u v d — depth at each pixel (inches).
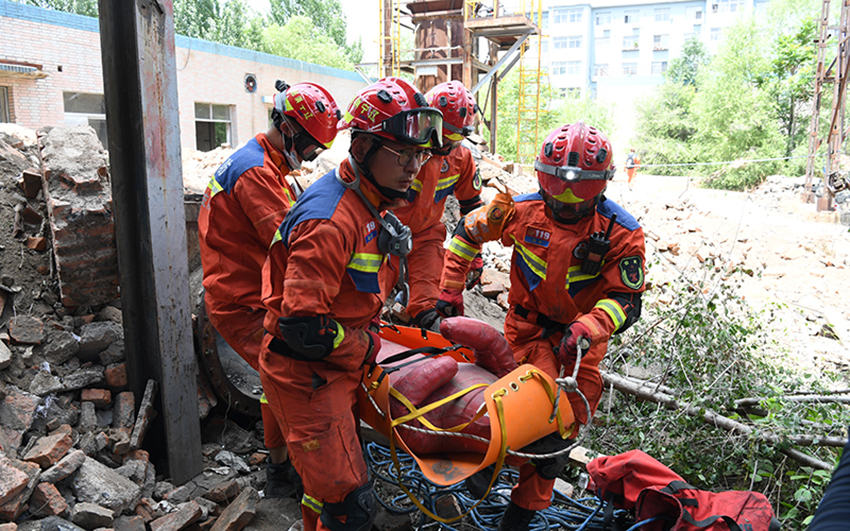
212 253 118.0
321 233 81.0
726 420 139.3
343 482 88.4
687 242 321.4
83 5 1594.5
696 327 168.7
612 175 93.7
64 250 130.8
